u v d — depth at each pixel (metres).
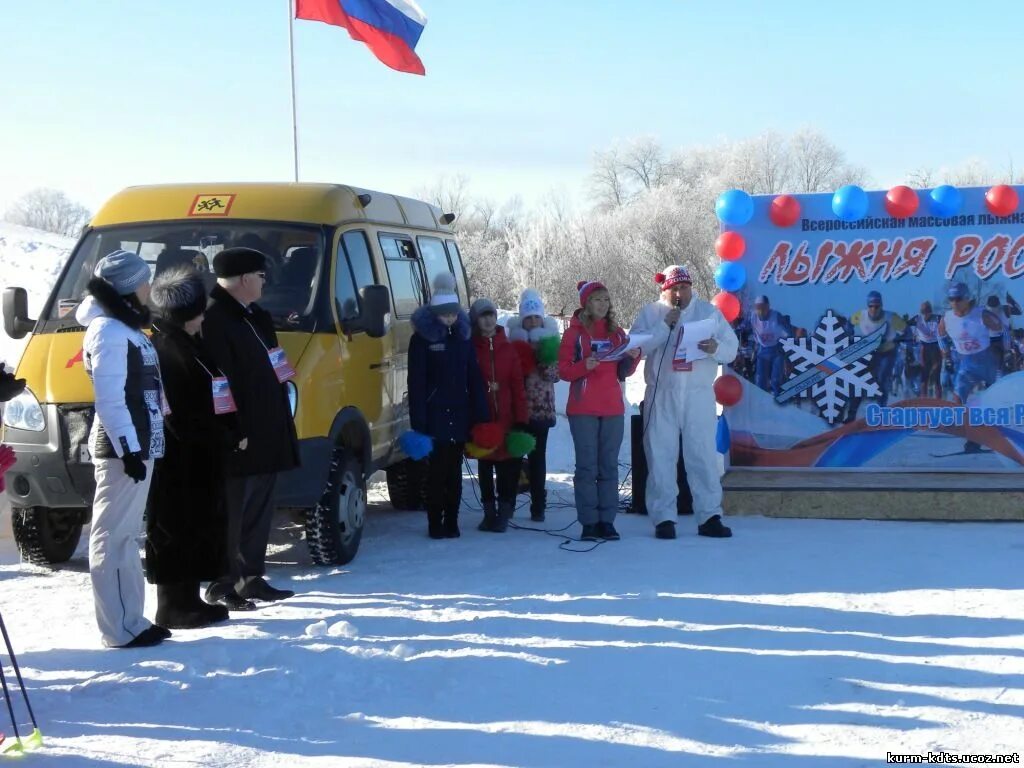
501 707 4.82
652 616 6.27
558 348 9.41
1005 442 9.41
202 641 5.94
